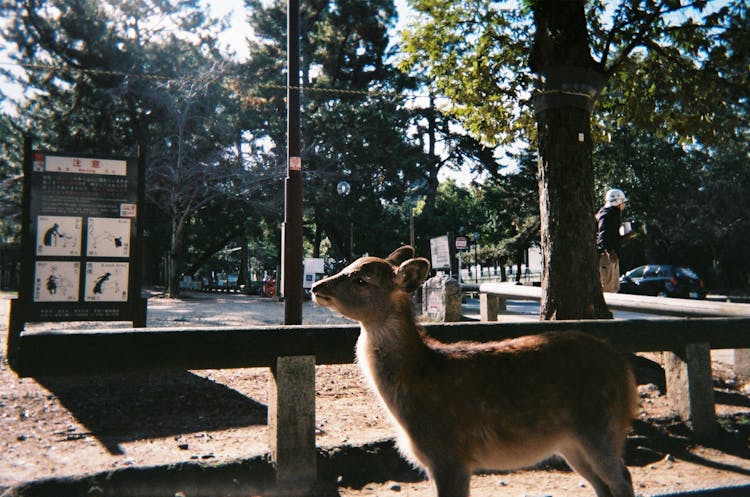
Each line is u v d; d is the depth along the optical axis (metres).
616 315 13.87
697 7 7.95
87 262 7.56
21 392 6.00
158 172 25.89
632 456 5.12
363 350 3.51
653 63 9.27
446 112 10.95
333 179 31.36
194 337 4.01
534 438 3.31
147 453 4.39
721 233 36.09
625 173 33.25
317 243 39.41
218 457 4.27
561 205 6.91
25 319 7.24
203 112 27.75
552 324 5.19
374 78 38.12
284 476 4.21
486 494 4.28
